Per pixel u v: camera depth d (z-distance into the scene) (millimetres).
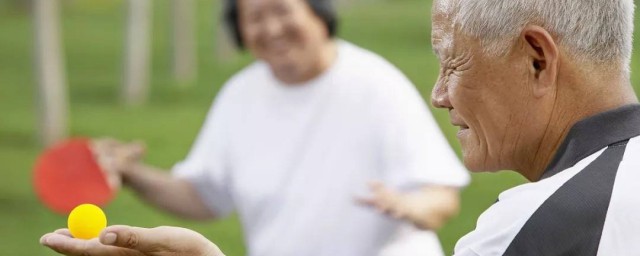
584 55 2340
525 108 2398
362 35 24906
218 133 4867
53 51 15055
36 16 14992
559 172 2359
